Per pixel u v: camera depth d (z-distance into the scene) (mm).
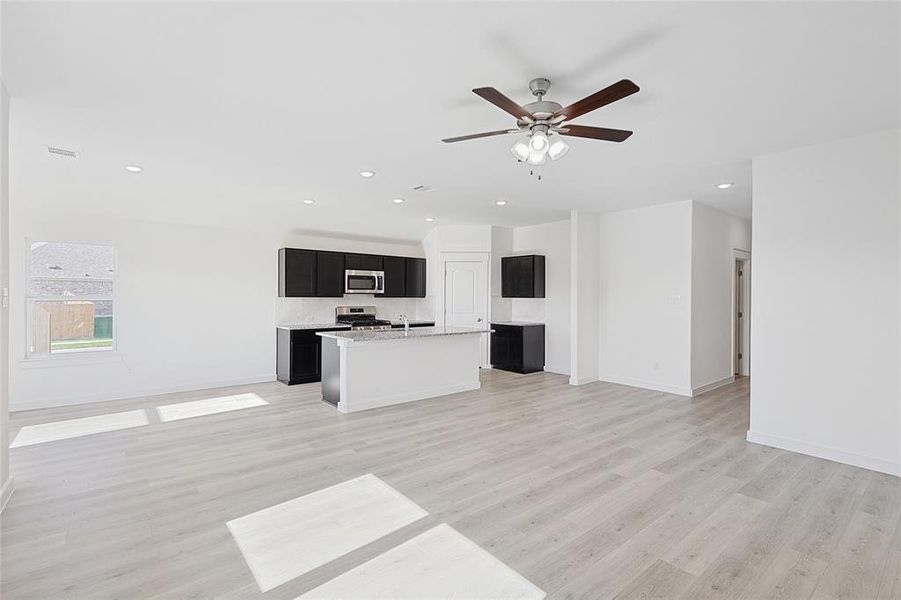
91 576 2094
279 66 2447
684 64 2398
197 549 2324
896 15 1948
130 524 2564
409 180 4801
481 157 4016
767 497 2924
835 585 2055
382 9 1955
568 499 2898
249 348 6562
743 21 2016
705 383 6039
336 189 5195
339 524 2588
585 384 6543
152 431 4285
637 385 6340
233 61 2391
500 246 8117
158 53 2307
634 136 3449
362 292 7398
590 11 1960
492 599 1961
